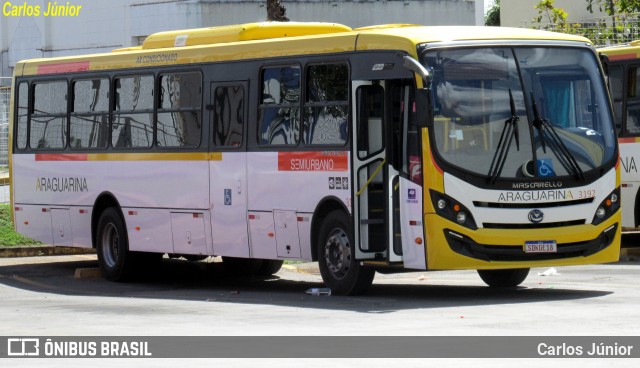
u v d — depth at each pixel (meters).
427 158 19.47
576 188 20.02
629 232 34.78
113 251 26.66
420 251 19.72
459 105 19.66
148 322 17.88
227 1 51.28
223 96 23.73
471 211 19.52
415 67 19.28
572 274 25.36
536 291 21.59
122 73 26.31
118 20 55.50
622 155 28.52
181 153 24.67
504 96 19.91
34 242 32.16
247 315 18.55
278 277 27.30
